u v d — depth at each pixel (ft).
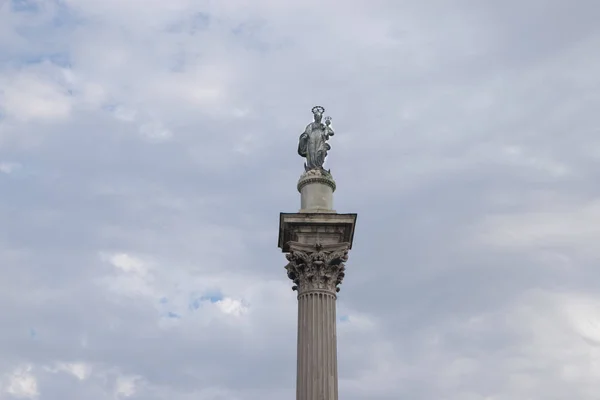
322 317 122.01
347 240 128.57
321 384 117.29
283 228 128.47
